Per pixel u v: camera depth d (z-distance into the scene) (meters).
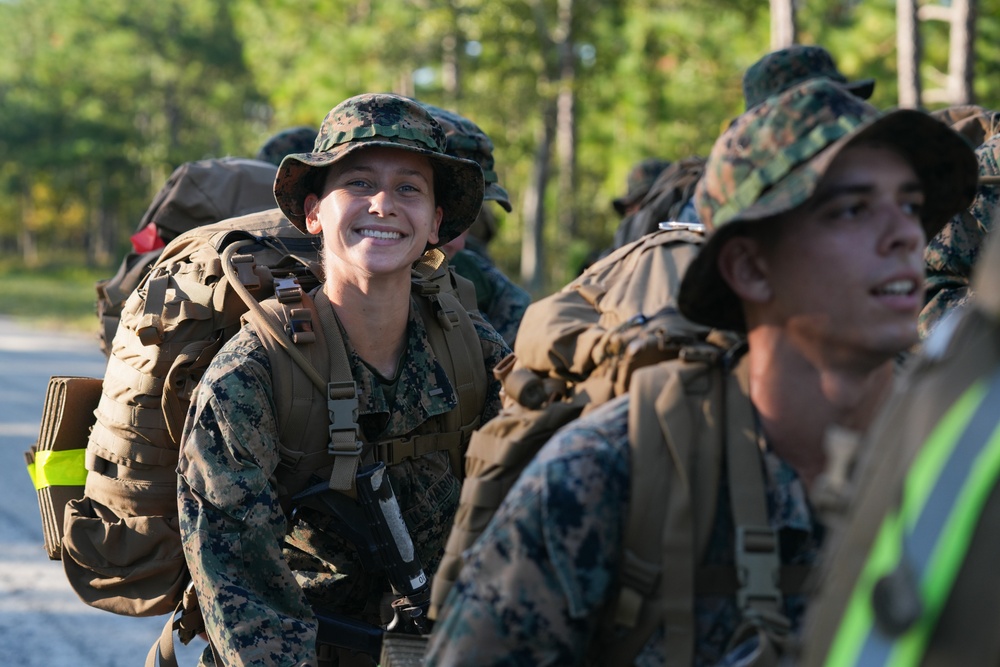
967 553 1.72
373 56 42.97
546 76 43.16
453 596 2.82
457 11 41.78
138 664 8.59
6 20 93.69
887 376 2.76
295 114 46.84
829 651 1.91
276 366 4.58
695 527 2.71
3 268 91.25
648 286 3.66
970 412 1.79
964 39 21.12
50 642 8.97
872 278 2.60
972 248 5.30
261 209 6.84
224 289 4.96
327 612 4.75
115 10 84.31
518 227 55.34
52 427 5.35
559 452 2.76
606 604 2.78
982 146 5.63
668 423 2.74
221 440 4.45
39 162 86.94
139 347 4.98
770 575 2.67
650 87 41.28
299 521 4.83
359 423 4.86
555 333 3.41
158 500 5.02
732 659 2.61
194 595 5.00
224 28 82.75
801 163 2.61
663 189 9.35
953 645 1.71
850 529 1.96
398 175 4.77
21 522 12.50
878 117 2.53
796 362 2.73
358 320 4.80
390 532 4.65
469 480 3.40
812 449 2.77
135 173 86.88
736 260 2.74
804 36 34.59
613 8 41.81
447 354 5.05
